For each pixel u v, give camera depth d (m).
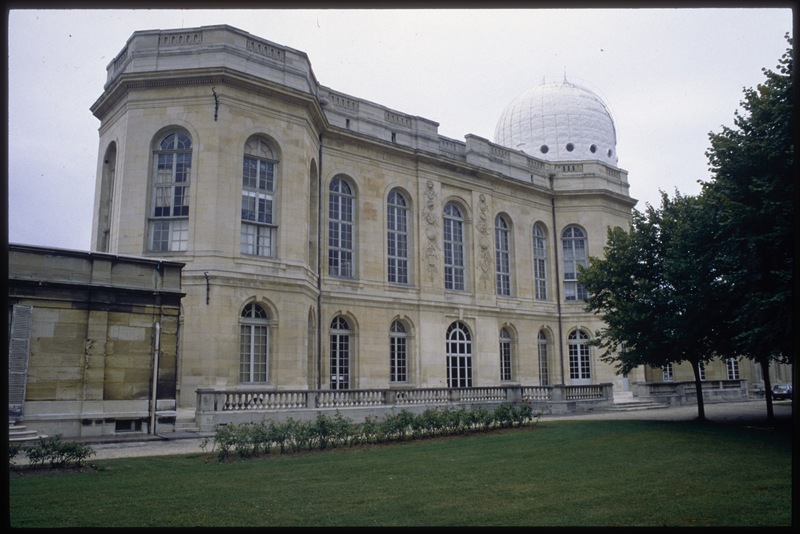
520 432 21.42
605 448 17.25
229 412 22.31
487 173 41.06
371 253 34.72
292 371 27.64
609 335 27.55
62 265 20.19
